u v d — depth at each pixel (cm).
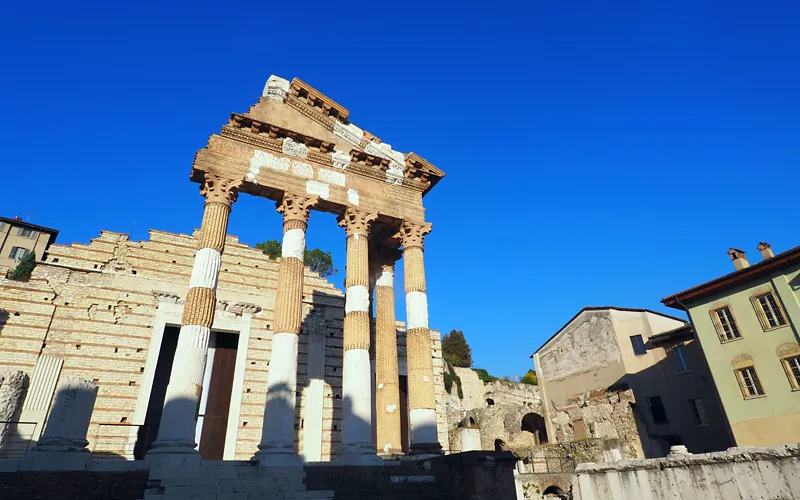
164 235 3062
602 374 5016
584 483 2634
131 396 2628
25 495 1420
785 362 3073
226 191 2317
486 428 5281
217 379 2947
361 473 1923
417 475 1944
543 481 3706
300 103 2689
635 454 4384
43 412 2436
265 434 1998
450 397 5703
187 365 1927
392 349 2758
